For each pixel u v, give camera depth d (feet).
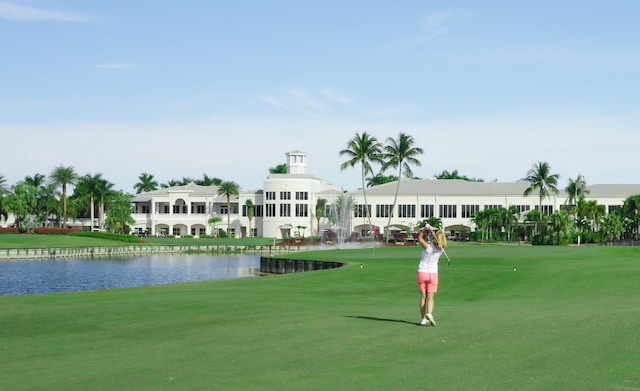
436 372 38.86
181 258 352.28
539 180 460.55
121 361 43.83
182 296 84.23
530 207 499.92
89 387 36.70
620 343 46.55
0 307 72.02
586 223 453.99
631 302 78.54
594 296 91.45
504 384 35.78
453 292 101.30
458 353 44.39
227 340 50.90
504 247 275.18
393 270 134.21
